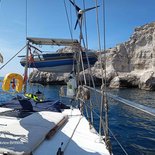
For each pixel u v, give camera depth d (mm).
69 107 8250
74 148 4113
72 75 9602
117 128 14352
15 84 6887
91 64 11250
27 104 6734
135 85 59625
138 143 10867
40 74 79062
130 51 68062
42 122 4941
